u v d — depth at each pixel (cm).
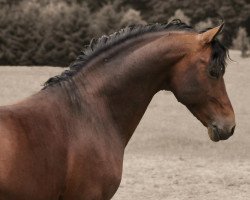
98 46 895
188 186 1925
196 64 867
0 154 756
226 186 1941
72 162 820
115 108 883
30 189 775
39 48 5584
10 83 4434
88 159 832
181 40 884
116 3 9931
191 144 2742
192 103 880
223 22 855
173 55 880
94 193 837
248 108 3803
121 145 887
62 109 839
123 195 1786
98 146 845
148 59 883
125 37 898
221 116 873
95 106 868
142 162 2316
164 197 1775
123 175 2066
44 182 789
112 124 878
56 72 5062
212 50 863
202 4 9712
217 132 875
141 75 884
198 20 9794
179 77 877
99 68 884
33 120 809
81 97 862
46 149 798
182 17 7800
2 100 3831
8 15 5653
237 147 2689
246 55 6291
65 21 5597
